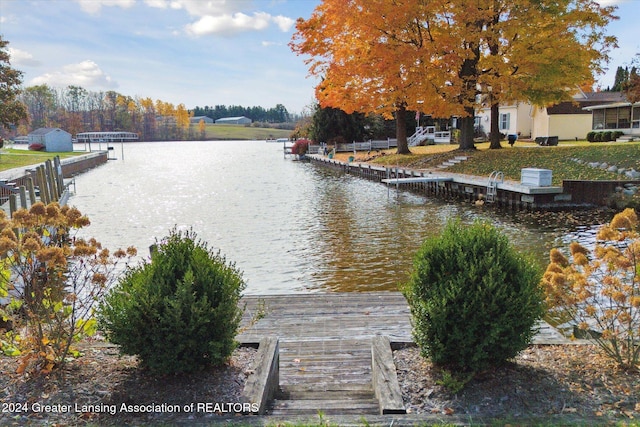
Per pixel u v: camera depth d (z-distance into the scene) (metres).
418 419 3.39
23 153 48.88
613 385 3.82
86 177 36.59
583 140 37.62
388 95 27.38
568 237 13.38
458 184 22.05
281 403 3.97
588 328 4.52
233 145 114.56
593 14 23.08
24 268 4.56
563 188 17.48
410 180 23.17
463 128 28.67
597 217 16.11
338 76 27.42
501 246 4.16
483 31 23.66
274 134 167.38
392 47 24.31
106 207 21.09
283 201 22.38
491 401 3.63
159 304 3.90
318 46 28.09
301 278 10.24
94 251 4.41
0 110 42.69
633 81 25.45
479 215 17.38
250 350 4.79
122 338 3.89
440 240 4.27
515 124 43.84
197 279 4.07
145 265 4.21
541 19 23.36
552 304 4.35
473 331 3.85
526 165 22.30
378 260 11.43
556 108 39.22
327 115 52.88
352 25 25.02
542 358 4.39
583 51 23.55
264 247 13.11
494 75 24.91
